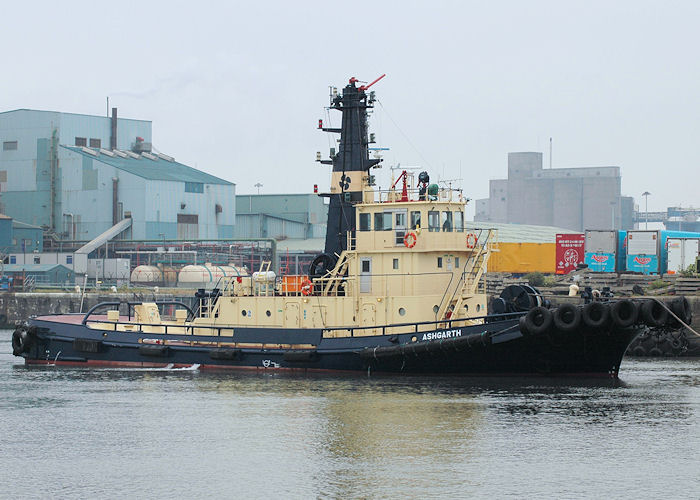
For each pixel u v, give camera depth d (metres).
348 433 73.12
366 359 94.69
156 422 78.19
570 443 69.75
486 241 98.50
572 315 85.94
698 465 64.50
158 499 58.84
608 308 85.50
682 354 127.31
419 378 94.50
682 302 85.81
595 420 76.38
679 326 87.00
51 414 81.88
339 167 103.06
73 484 61.84
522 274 178.62
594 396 85.94
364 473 63.28
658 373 103.69
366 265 97.81
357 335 96.06
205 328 102.69
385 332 94.44
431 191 95.44
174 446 70.62
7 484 61.88
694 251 160.25
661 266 164.62
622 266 170.00
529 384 91.50
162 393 90.44
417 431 73.38
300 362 97.88
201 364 102.50
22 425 77.75
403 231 95.69
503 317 91.06
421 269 95.12
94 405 85.44
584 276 162.38
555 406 81.44
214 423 77.38
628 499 58.06
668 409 80.50
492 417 77.44
